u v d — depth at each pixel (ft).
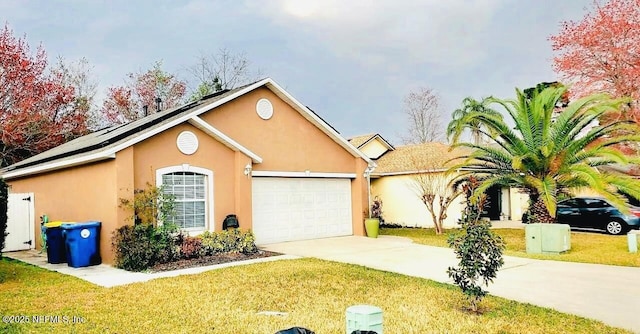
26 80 85.61
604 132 47.42
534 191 51.42
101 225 38.47
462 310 23.97
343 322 21.58
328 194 57.88
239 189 46.16
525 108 50.03
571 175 48.70
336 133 57.16
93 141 47.65
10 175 54.19
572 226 63.31
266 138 51.08
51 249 38.99
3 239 34.96
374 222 57.88
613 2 73.56
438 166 73.00
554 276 32.50
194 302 25.12
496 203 88.63
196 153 43.37
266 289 28.27
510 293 27.55
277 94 52.31
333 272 33.53
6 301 25.52
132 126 48.62
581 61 76.28
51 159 48.93
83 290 28.04
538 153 48.39
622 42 73.31
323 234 56.80
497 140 52.11
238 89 50.80
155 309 23.75
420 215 75.31
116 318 22.17
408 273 33.65
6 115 83.05
